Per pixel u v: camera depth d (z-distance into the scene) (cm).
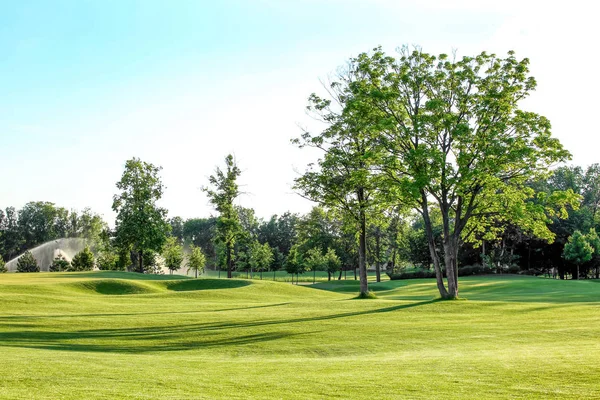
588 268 8056
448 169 2947
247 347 1725
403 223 7200
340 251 8638
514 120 3105
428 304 2961
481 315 2508
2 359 1198
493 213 3497
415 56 3281
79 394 862
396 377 1048
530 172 3136
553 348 1466
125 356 1438
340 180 3731
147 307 2944
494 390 920
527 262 8150
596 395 868
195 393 901
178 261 8788
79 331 2030
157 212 7394
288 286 4716
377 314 2575
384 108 3259
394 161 3111
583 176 9831
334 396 889
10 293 3322
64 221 15338
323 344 1762
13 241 14588
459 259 7975
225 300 3638
